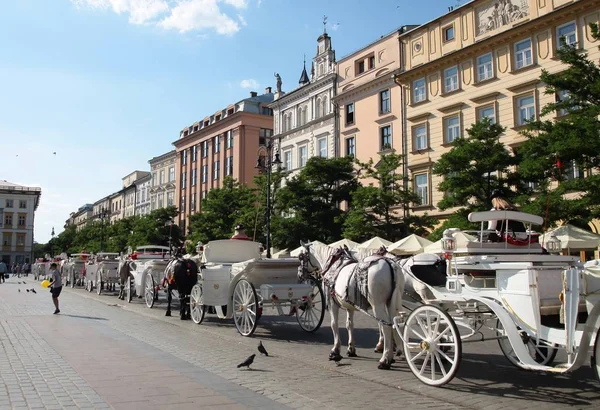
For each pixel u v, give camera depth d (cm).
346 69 4100
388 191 2889
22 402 645
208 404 647
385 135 3719
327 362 940
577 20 2612
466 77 3150
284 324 1508
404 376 823
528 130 1880
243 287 1292
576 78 1739
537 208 1755
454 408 643
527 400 680
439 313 743
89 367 867
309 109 4472
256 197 3675
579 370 863
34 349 1042
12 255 10300
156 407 630
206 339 1218
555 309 679
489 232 861
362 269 869
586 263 715
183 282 1606
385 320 848
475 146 2206
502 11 2989
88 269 3036
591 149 1623
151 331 1340
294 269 1352
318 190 3281
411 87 3506
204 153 6612
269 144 2953
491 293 747
